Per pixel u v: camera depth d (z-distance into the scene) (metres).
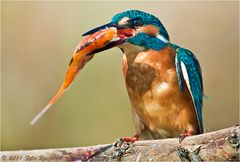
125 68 9.30
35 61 15.71
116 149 8.35
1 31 15.73
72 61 8.51
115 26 8.95
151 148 8.31
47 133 14.61
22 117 15.00
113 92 14.46
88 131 14.35
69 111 14.48
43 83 15.48
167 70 9.16
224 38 17.28
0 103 14.96
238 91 16.91
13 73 15.47
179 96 9.17
